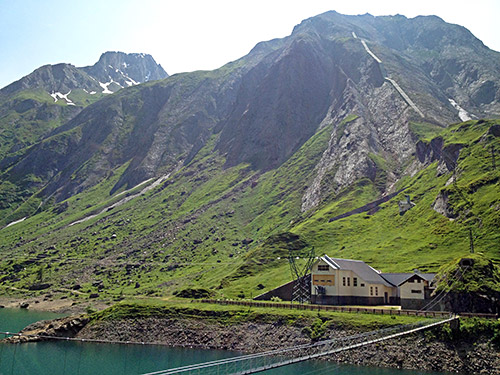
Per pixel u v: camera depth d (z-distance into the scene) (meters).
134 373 100.44
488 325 101.56
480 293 118.19
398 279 154.62
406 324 107.94
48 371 103.88
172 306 149.12
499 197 188.75
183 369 80.25
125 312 148.50
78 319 148.12
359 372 97.12
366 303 146.38
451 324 103.25
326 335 117.12
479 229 181.25
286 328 125.38
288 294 166.75
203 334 133.62
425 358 100.12
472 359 96.94
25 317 181.62
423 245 188.00
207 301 156.88
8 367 107.06
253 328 130.50
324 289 148.88
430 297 127.56
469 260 127.50
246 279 198.88
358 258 188.38
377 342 106.69
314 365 104.25
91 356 117.81
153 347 128.38
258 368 85.06
